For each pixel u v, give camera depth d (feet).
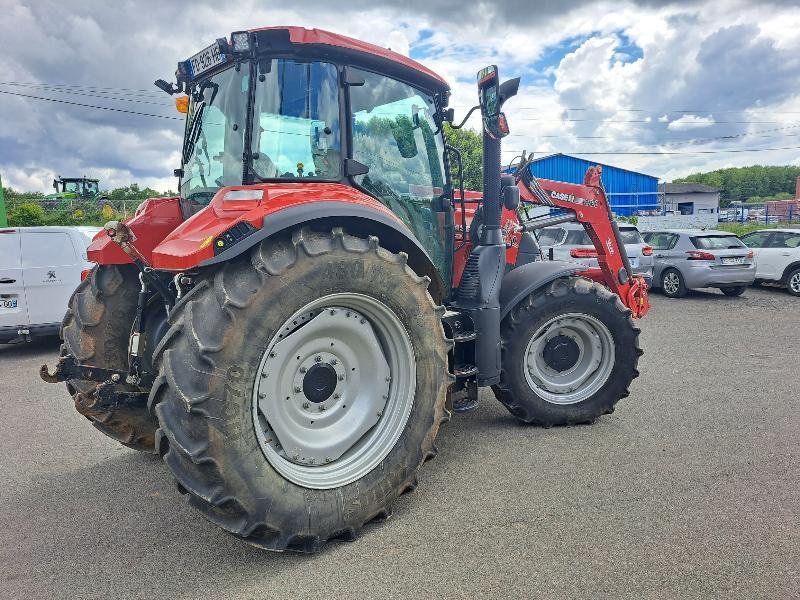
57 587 9.14
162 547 10.25
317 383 10.28
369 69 12.41
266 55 11.00
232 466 8.83
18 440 16.03
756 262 47.14
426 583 8.86
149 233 13.12
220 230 9.02
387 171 12.82
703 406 17.17
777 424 15.49
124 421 13.29
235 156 11.42
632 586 8.68
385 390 10.95
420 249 11.37
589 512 10.85
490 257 14.17
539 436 14.83
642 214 129.80
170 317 9.35
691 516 10.64
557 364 15.57
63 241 28.60
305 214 9.57
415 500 11.48
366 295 10.24
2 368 25.48
